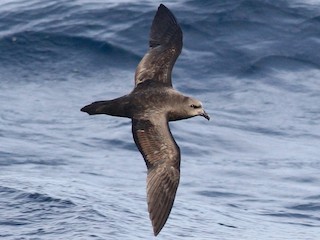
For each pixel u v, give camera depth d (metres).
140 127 10.67
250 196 21.11
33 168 22.31
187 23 29.27
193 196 20.84
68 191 19.12
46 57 28.89
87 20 29.75
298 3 30.69
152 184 10.47
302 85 28.34
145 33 29.27
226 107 27.06
